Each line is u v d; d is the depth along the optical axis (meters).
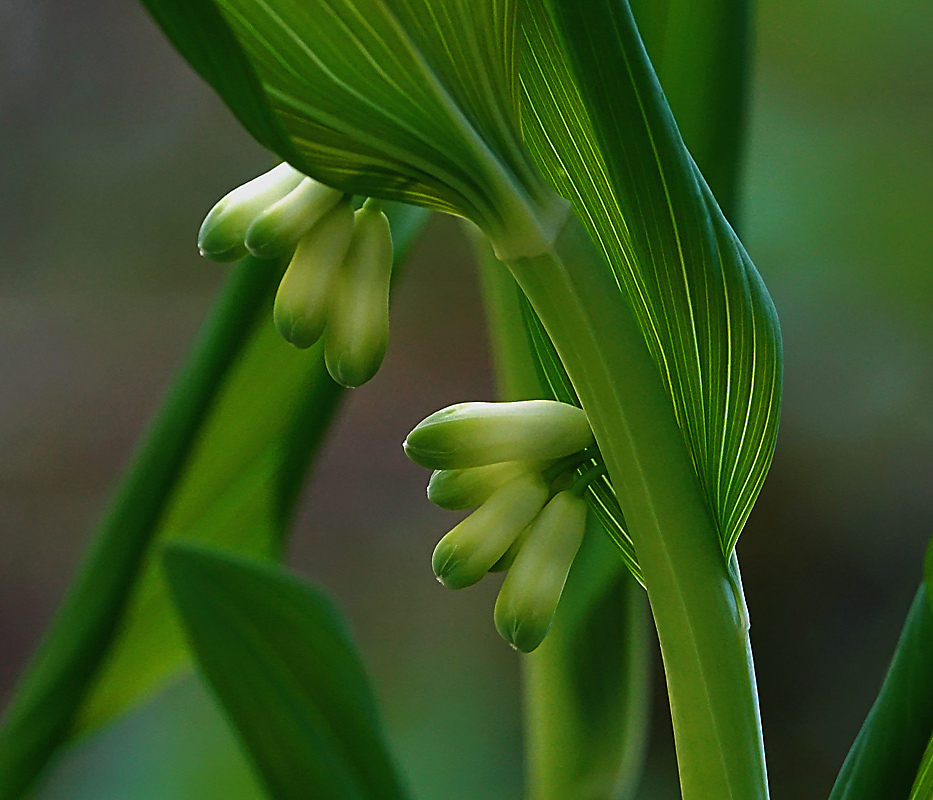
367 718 0.42
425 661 1.59
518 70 0.38
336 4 0.38
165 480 0.45
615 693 0.46
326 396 0.46
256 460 0.46
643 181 0.39
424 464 0.39
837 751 1.50
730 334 0.39
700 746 0.39
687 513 0.39
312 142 0.38
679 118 0.44
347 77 0.38
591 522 0.46
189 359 0.45
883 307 1.39
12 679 1.57
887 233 1.35
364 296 0.39
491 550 0.40
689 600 0.39
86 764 1.11
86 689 0.45
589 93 0.39
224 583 0.42
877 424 1.50
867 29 1.32
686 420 0.39
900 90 1.33
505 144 0.38
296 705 0.42
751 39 0.44
